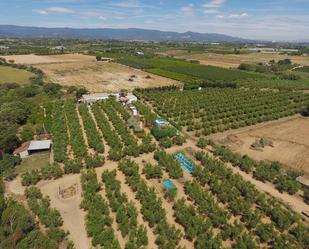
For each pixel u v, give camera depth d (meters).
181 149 75.88
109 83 158.00
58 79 165.50
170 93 129.38
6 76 166.50
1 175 62.06
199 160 69.69
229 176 60.06
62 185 59.28
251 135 85.75
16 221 45.31
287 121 98.38
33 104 108.56
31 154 72.44
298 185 57.38
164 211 48.94
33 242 41.53
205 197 53.12
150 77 176.38
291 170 64.56
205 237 43.12
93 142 76.00
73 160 67.00
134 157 71.31
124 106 111.88
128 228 45.44
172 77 173.75
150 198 51.78
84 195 54.72
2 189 55.56
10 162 65.81
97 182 57.81
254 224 46.41
